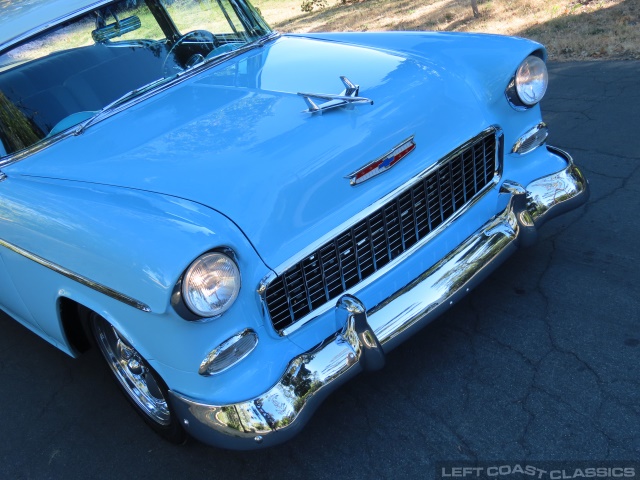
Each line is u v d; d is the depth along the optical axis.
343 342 2.32
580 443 2.36
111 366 2.86
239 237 2.13
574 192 2.99
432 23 9.04
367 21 10.55
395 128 2.50
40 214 2.49
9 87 3.05
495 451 2.41
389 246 2.52
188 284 1.94
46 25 3.19
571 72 5.95
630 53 6.07
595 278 3.19
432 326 3.13
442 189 2.66
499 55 2.88
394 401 2.75
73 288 2.41
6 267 2.85
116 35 3.31
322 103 2.58
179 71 3.35
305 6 13.66
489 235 2.76
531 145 2.97
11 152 2.98
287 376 2.23
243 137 2.49
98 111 3.10
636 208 3.66
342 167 2.36
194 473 2.64
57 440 2.98
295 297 2.30
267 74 3.05
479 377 2.76
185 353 2.12
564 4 8.21
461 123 2.69
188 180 2.33
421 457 2.46
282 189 2.24
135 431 2.95
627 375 2.60
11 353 3.72
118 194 2.38
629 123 4.67
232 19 3.66
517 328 2.99
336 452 2.58
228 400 2.19
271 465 2.60
